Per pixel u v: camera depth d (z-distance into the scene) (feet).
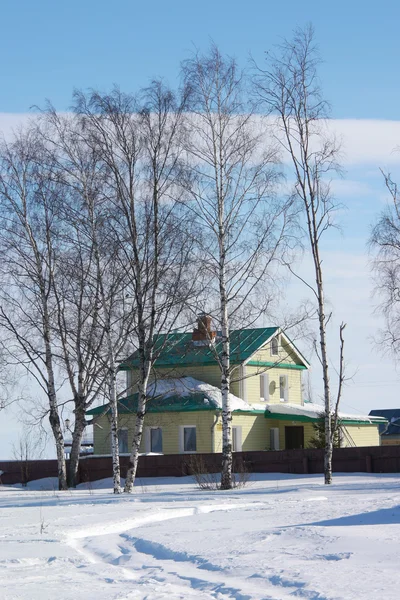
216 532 44.62
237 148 101.24
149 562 36.04
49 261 110.11
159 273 103.14
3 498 100.22
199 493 92.53
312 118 104.12
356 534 38.58
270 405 164.45
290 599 25.03
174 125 102.17
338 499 68.49
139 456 138.10
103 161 102.68
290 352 178.29
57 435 120.16
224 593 27.07
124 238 102.53
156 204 102.58
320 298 104.47
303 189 104.22
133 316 107.24
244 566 32.12
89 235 104.12
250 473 129.90
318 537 38.50
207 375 161.58
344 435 172.24
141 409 106.83
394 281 118.52
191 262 101.71
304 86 104.32
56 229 106.83
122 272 104.68
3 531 50.78
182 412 152.25
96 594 27.78
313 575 28.86
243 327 105.81
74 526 52.11
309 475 126.00
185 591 28.12
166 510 62.34
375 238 118.83
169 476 135.85
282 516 52.42
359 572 29.01
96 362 118.93
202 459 134.10
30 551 40.16
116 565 36.58
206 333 104.83
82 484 134.31
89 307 110.52
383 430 276.00
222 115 101.76
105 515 60.29
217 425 151.23
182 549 38.32
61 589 29.09
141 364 106.63
